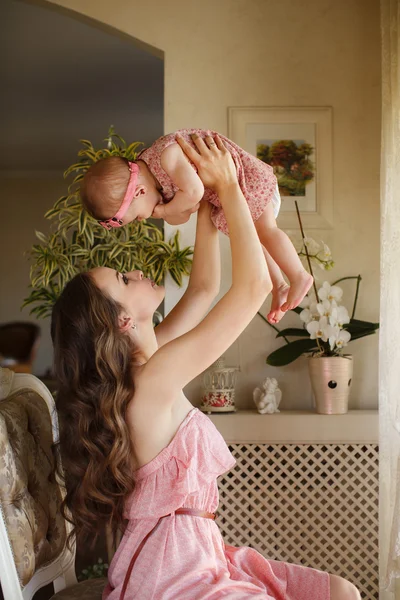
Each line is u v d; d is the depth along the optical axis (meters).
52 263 3.28
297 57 3.48
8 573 1.60
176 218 1.82
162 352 1.63
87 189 1.81
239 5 3.50
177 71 3.47
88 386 1.64
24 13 4.28
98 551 3.49
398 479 2.61
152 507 1.63
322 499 3.15
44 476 1.92
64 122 6.53
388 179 2.93
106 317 1.68
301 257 3.42
